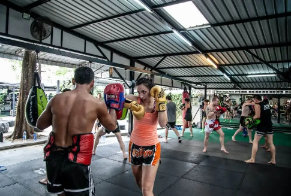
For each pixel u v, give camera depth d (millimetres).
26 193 2910
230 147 6414
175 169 4152
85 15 5199
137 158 2145
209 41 6270
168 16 4762
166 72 10742
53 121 1555
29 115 2770
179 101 15484
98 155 4980
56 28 5621
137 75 8953
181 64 9195
